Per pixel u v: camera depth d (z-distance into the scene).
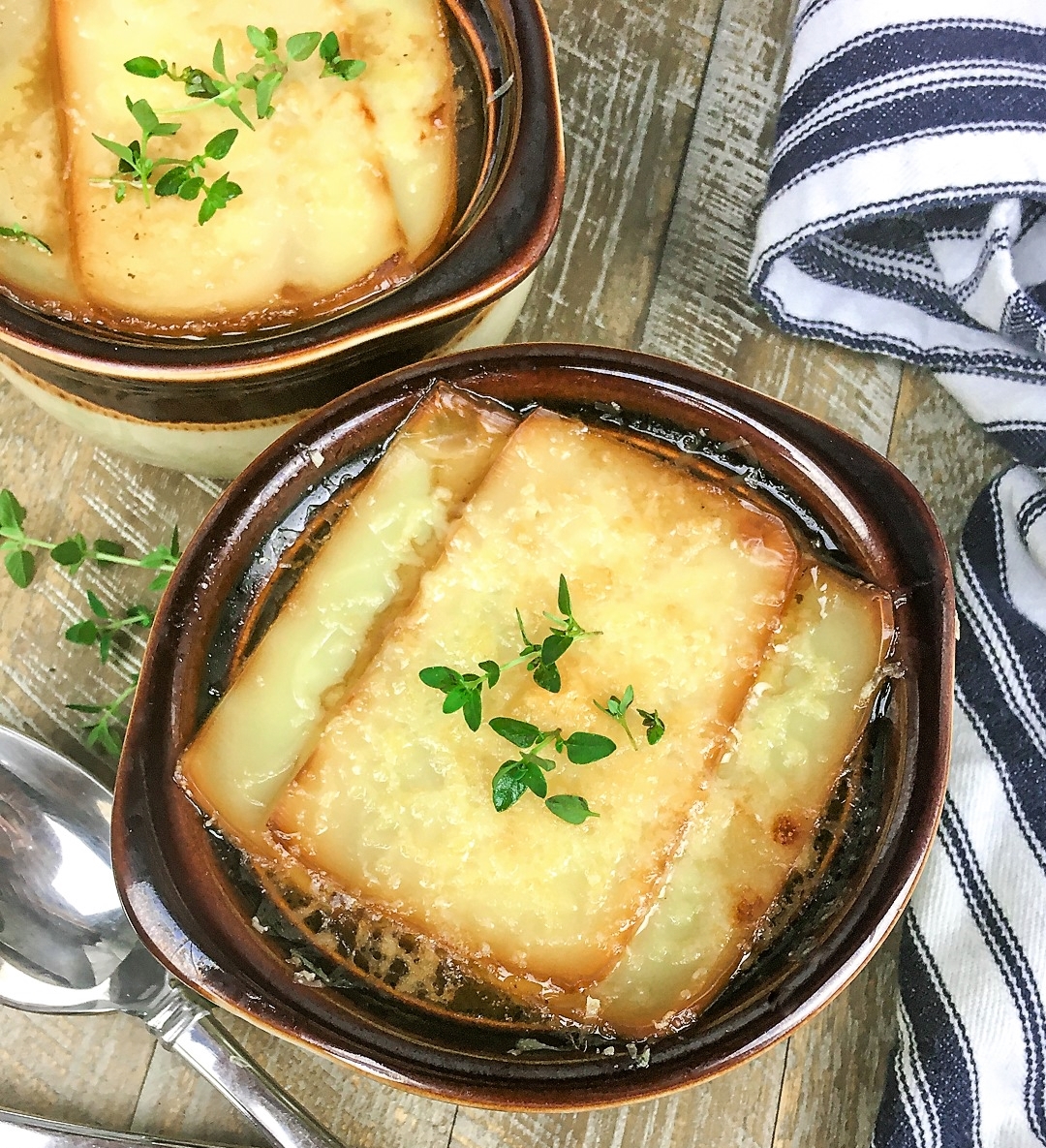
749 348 0.38
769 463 0.32
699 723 0.30
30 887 0.37
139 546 0.37
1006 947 0.35
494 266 0.30
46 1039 0.36
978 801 0.36
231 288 0.31
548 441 0.31
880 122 0.36
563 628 0.30
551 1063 0.30
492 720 0.29
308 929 0.31
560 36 0.38
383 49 0.32
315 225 0.31
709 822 0.30
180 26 0.31
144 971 0.36
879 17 0.36
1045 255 0.38
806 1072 0.36
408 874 0.30
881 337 0.38
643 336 0.38
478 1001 0.31
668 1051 0.30
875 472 0.31
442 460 0.31
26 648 0.37
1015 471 0.37
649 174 0.38
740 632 0.30
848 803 0.31
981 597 0.37
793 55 0.37
